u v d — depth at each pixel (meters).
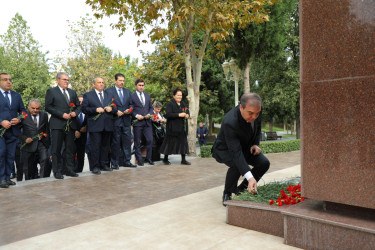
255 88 23.16
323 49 2.32
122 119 6.76
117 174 5.87
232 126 3.22
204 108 21.14
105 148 6.26
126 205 3.70
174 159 8.38
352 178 2.20
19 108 5.12
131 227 2.90
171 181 5.19
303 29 2.42
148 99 7.18
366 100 2.13
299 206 2.62
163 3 7.83
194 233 2.72
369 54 2.12
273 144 10.36
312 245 2.32
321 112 2.33
